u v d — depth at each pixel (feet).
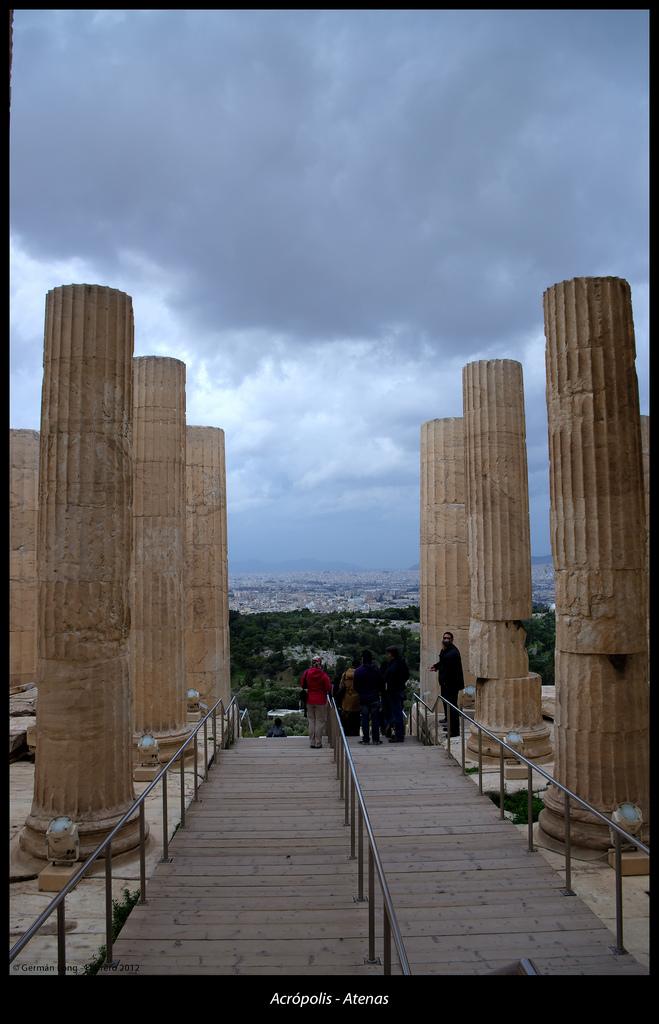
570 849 27.61
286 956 20.47
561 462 31.42
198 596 60.95
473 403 47.80
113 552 31.01
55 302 31.35
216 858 28.45
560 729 31.09
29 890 26.89
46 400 31.22
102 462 30.83
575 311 31.24
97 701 30.12
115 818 29.60
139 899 24.41
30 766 48.01
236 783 39.52
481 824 32.12
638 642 30.22
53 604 30.09
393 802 35.40
